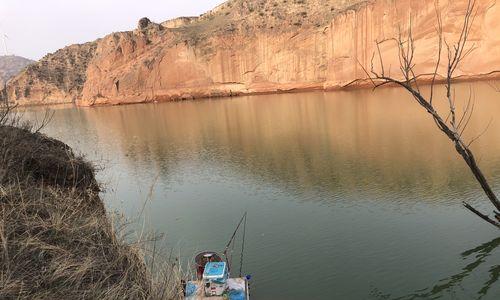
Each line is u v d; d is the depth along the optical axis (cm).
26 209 679
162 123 6075
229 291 999
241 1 12875
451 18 6938
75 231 654
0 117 1138
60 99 14238
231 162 3030
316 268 1308
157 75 11162
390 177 2233
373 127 3831
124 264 620
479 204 1738
